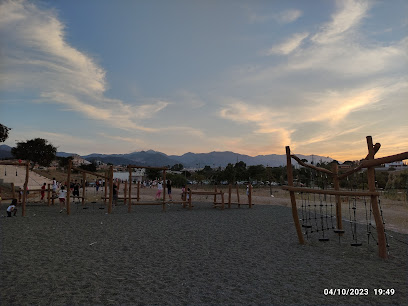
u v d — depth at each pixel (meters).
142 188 57.03
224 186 80.62
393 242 10.45
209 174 112.31
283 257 8.47
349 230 12.99
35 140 72.31
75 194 27.75
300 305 5.17
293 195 10.39
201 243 10.32
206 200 31.98
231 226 14.16
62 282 6.23
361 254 8.78
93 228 13.27
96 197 34.69
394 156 7.77
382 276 6.73
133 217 17.41
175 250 9.26
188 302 5.29
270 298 5.48
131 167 20.66
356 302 5.27
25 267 7.26
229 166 80.06
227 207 24.50
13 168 45.22
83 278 6.51
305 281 6.42
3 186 35.00
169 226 14.06
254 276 6.76
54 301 5.25
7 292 5.65
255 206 25.19
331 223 14.95
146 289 5.91
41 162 73.81
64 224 14.39
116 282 6.29
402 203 25.03
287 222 15.48
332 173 11.93
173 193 42.62
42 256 8.32
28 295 5.51
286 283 6.29
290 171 10.60
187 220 16.19
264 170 81.00
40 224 14.35
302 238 10.30
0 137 49.56
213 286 6.11
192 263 7.82
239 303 5.25
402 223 14.87
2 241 10.28
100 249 9.27
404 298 5.45
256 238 11.27
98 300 5.32
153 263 7.78
